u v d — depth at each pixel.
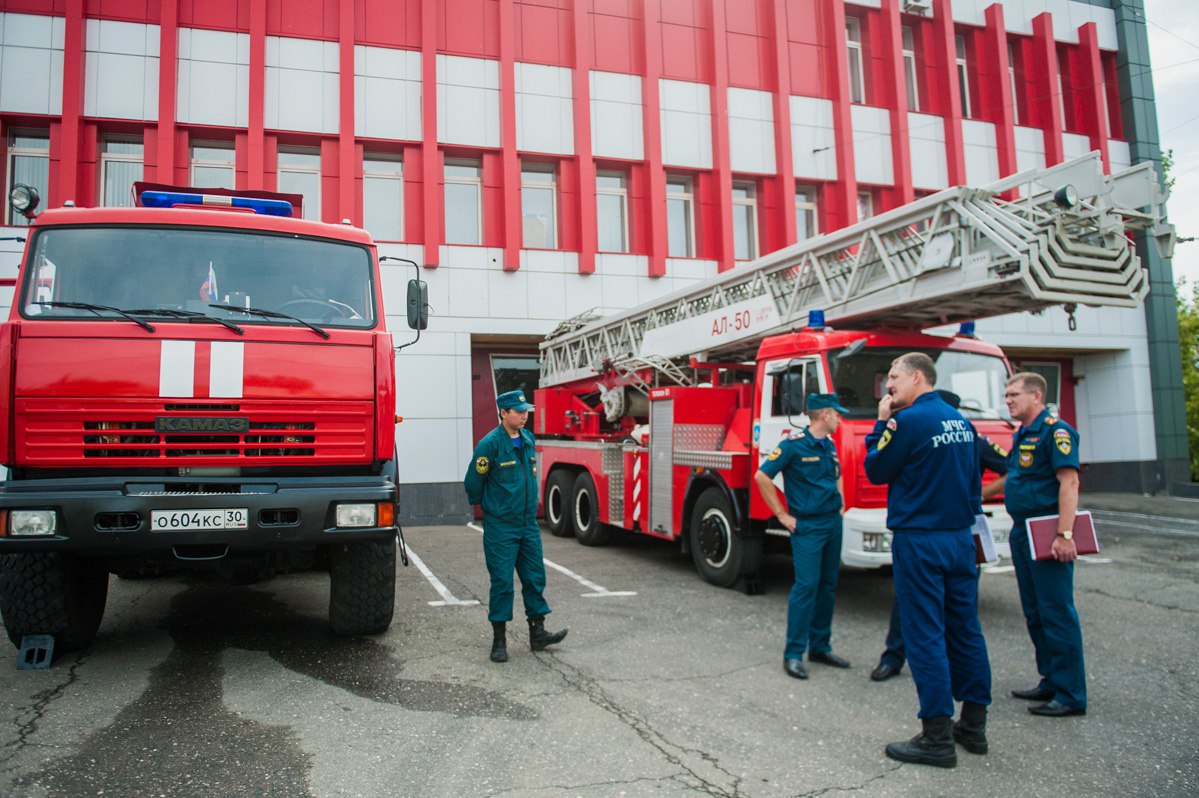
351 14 12.66
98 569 5.02
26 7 11.53
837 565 5.08
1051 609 4.20
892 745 3.62
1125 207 5.54
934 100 16.27
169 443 4.34
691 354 8.71
